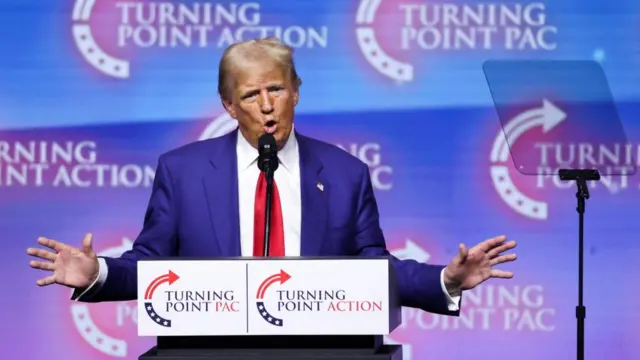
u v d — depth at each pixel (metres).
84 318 18.00
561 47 17.88
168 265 10.13
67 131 17.91
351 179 12.90
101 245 17.92
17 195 17.89
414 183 17.97
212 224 12.50
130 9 17.92
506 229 17.98
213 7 17.92
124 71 17.92
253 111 12.45
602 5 17.84
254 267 10.10
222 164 12.77
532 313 17.94
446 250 18.02
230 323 10.09
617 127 16.55
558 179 17.97
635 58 17.86
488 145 17.95
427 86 17.92
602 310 17.92
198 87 17.94
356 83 17.92
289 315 10.08
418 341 17.94
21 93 17.89
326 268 10.09
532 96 16.67
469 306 17.94
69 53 17.92
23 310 17.95
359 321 10.06
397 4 17.92
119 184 17.94
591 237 17.94
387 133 17.94
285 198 12.57
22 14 17.92
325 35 17.92
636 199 17.89
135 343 18.02
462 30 17.91
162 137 17.94
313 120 17.92
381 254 12.71
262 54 12.50
